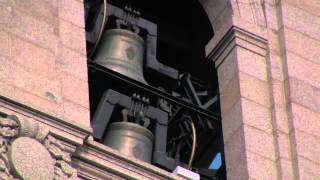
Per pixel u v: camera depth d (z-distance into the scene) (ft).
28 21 110.93
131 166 108.27
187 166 118.83
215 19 121.08
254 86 117.08
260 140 114.32
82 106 109.40
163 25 125.18
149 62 120.06
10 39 109.29
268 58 118.73
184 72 123.44
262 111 115.96
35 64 108.99
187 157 120.98
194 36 125.39
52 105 107.65
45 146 105.40
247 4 120.98
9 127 104.88
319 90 118.11
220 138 120.37
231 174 113.70
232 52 118.73
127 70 118.11
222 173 119.65
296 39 120.26
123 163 108.06
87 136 107.14
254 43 119.24
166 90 121.39
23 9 111.24
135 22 121.08
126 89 117.70
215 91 122.72
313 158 114.01
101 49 119.34
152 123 117.39
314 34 121.29
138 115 116.57
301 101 116.78
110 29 120.47
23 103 105.91
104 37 119.96
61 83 109.40
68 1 114.01
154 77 120.88
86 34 118.62
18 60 108.58
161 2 125.29
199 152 120.98
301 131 115.14
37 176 104.12
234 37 119.03
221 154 120.37
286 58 118.73
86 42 118.42
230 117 116.16
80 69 111.14
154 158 115.65
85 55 112.06
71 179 105.40
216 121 120.26
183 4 124.98
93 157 107.34
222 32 119.75
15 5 111.14
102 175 107.34
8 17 110.32
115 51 119.03
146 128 116.37
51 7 112.78
